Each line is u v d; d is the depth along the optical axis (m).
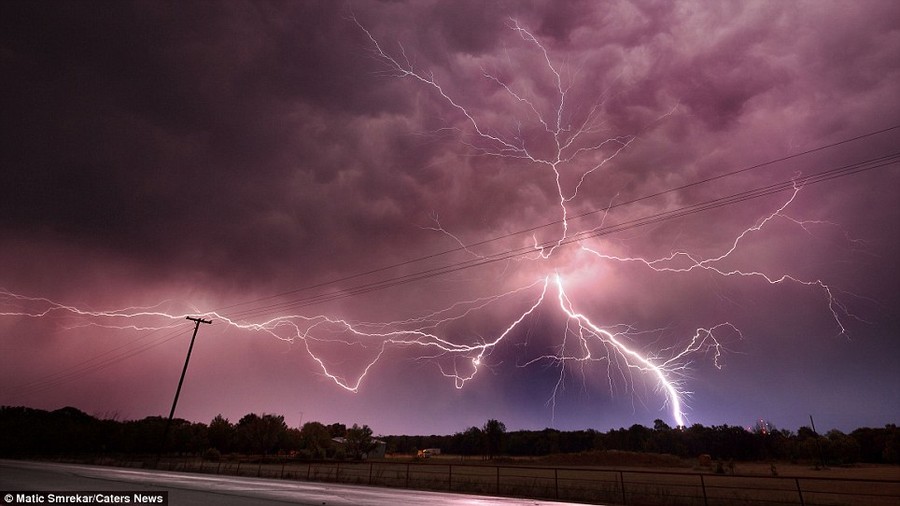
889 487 30.39
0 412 87.38
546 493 21.83
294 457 69.69
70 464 43.16
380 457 85.06
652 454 70.06
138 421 78.00
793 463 73.25
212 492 18.92
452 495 21.05
